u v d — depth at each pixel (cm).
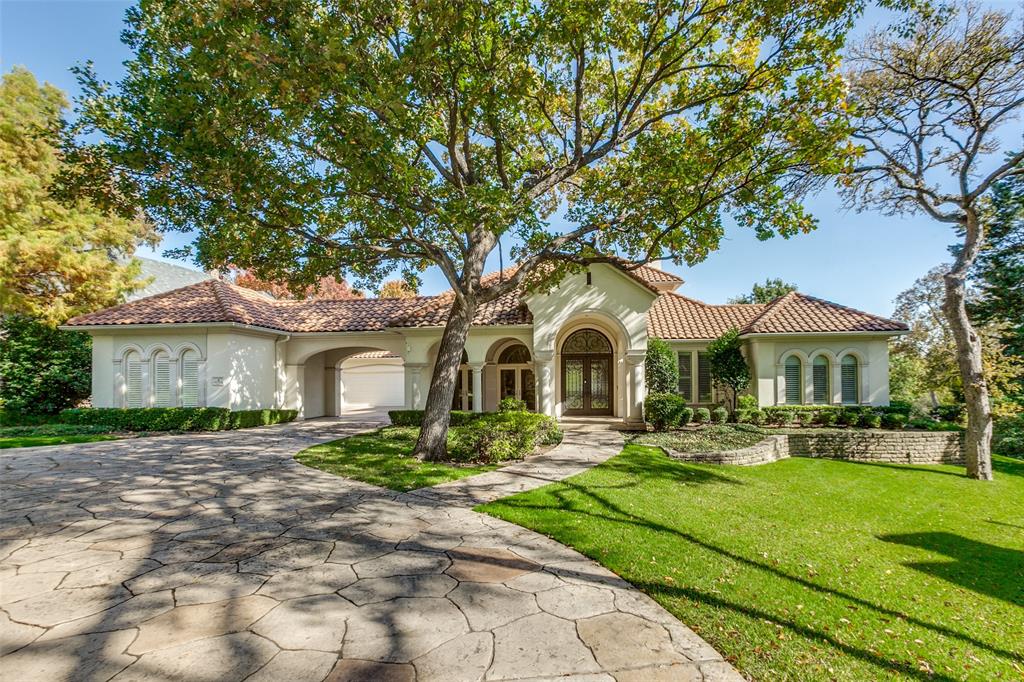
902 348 3011
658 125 1320
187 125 809
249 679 328
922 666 369
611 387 2194
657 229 1276
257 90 691
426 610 430
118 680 325
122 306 1906
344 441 1466
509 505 770
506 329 1947
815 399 1889
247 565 527
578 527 663
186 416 1700
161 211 968
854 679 344
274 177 877
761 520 747
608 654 364
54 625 396
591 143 1222
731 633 399
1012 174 1278
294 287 1317
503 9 843
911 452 1488
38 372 2023
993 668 376
